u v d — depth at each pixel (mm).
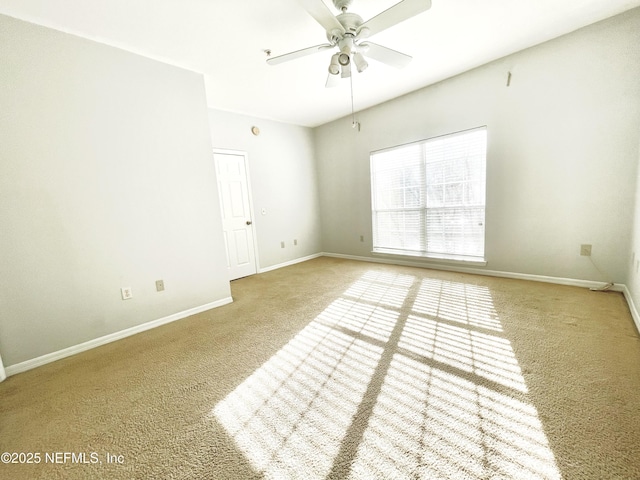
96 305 2258
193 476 1078
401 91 3660
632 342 1776
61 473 1135
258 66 2709
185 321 2652
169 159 2611
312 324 2377
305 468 1081
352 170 4660
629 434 1125
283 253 4781
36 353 2016
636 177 2316
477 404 1354
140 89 2416
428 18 2178
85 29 2045
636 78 2309
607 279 2625
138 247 2455
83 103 2137
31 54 1921
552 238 2875
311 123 4914
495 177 3145
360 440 1191
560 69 2619
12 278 1914
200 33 2158
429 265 3924
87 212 2186
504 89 2955
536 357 1688
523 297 2600
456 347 1864
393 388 1510
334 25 1743
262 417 1365
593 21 2393
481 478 996
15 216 1909
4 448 1272
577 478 970
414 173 3898
